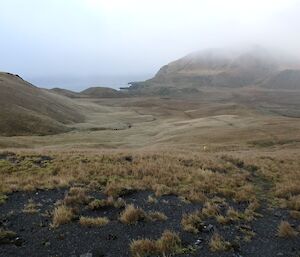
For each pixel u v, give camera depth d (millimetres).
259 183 25141
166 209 17734
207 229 15555
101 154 29250
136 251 13219
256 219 17484
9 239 13836
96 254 13078
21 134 94750
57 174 22859
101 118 149000
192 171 24953
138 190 20234
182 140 70125
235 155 35344
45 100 145250
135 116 158125
